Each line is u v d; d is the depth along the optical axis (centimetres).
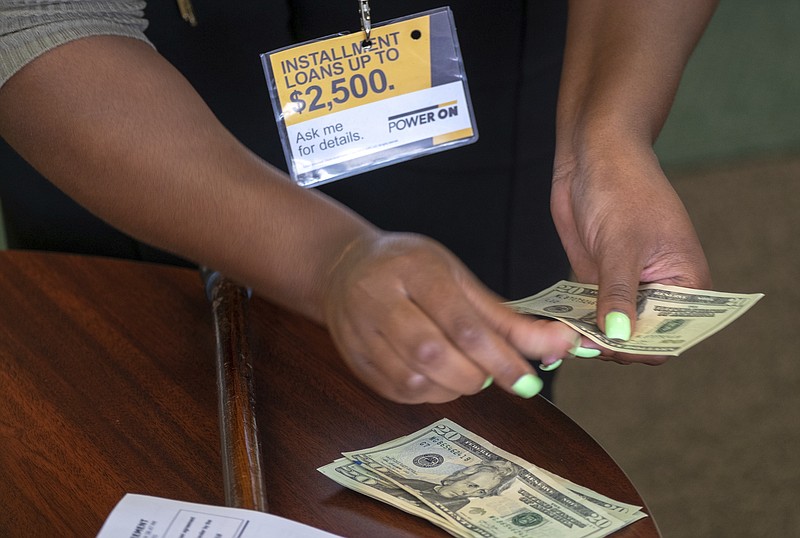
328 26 129
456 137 120
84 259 130
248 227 85
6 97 91
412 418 103
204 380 108
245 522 83
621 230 103
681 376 242
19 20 89
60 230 147
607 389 239
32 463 97
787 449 221
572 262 114
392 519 89
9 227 151
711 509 206
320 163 117
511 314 80
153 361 111
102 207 91
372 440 100
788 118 346
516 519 88
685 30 115
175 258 150
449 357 75
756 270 272
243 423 96
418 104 118
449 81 118
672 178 313
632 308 96
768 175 314
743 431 226
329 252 83
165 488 94
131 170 87
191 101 92
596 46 116
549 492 92
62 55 90
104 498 93
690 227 105
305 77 115
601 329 95
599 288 99
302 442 99
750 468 216
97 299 122
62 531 89
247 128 136
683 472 215
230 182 87
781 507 206
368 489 92
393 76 116
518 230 150
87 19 92
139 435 101
